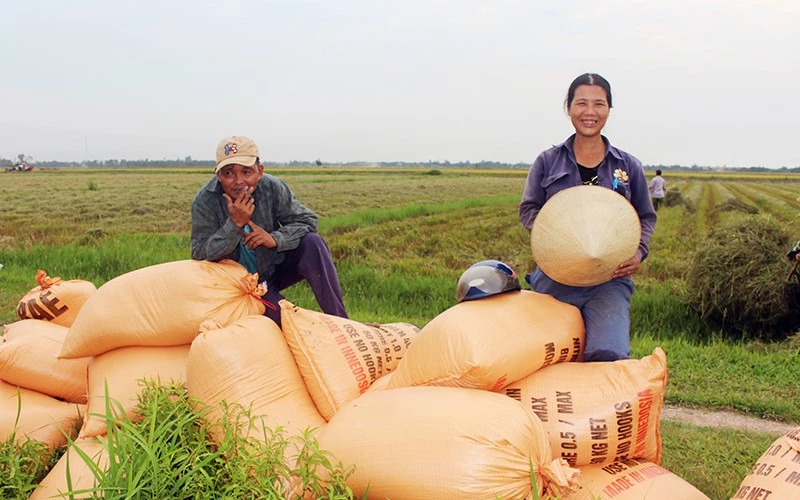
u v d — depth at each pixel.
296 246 4.51
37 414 3.98
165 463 2.70
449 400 2.88
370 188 45.78
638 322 8.97
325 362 3.59
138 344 3.85
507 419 2.77
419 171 114.94
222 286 3.88
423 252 15.73
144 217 25.05
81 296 4.77
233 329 3.48
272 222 4.52
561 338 3.45
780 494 2.56
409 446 2.72
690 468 4.29
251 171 4.02
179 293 3.78
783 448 2.73
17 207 28.38
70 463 3.39
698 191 45.81
